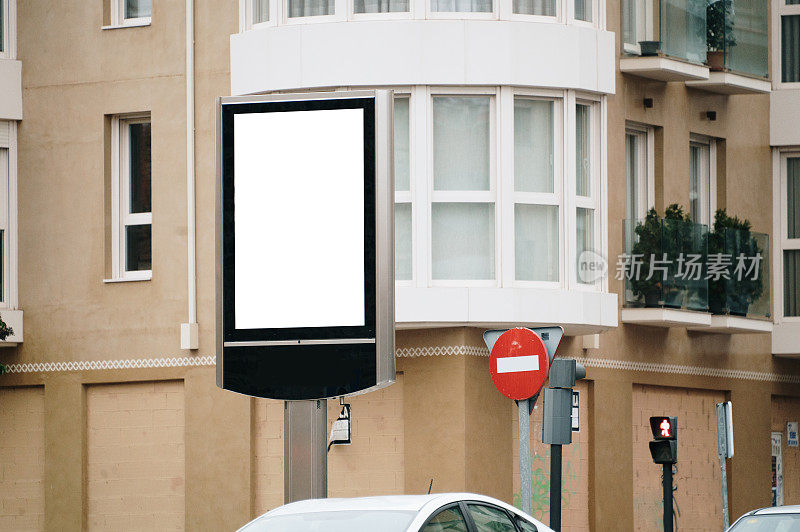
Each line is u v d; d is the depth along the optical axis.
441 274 26.88
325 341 18.53
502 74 26.84
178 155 28.84
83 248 29.39
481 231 26.95
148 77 29.14
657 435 24.58
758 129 34.31
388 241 18.48
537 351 17.28
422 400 27.22
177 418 28.77
